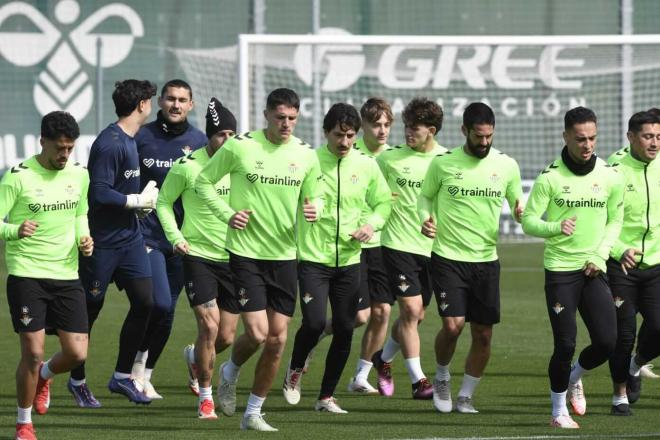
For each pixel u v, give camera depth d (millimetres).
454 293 29031
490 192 29000
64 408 30000
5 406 30094
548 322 48312
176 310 52531
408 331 31969
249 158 26750
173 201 30078
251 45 75312
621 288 28969
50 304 25891
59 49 84625
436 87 80688
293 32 85062
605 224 27484
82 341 26188
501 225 77750
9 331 45188
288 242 27000
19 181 25328
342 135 28141
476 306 29188
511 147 80562
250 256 26844
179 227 32719
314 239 28297
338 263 28422
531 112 80375
